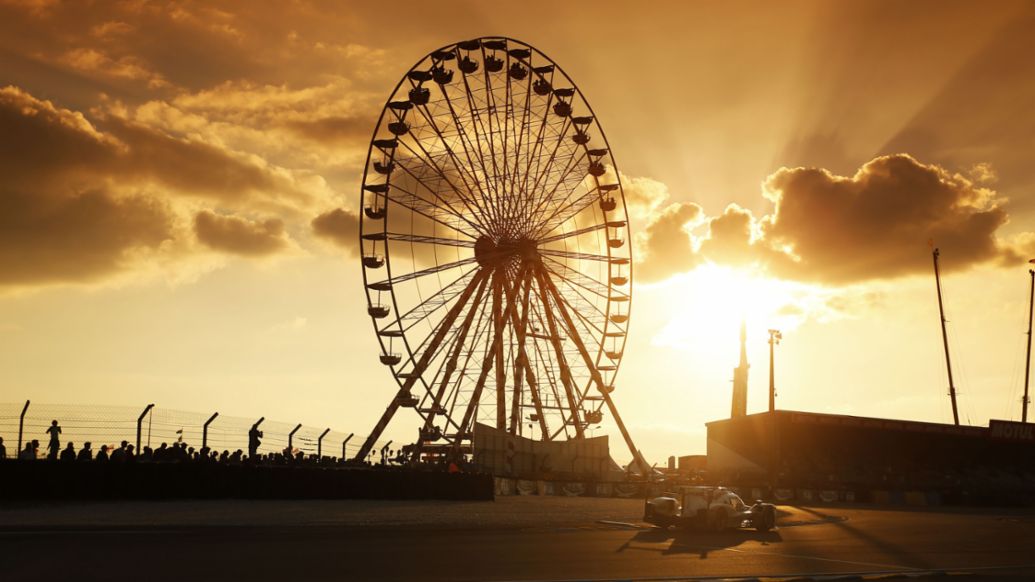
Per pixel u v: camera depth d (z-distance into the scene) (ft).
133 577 62.95
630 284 265.34
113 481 123.65
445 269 239.50
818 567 83.46
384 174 237.04
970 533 130.82
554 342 250.37
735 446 288.51
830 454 282.56
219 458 153.38
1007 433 307.58
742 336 326.85
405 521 120.57
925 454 297.94
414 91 237.66
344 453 178.81
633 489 233.14
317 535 96.48
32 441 123.95
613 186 266.36
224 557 74.43
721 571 77.92
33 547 77.10
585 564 78.48
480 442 209.87
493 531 111.04
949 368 334.44
